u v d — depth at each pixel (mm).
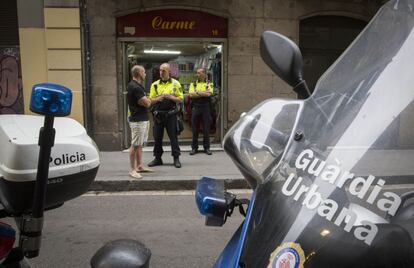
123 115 10664
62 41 10070
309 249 1252
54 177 2113
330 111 1631
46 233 5164
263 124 1931
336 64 1890
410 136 1391
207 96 9750
